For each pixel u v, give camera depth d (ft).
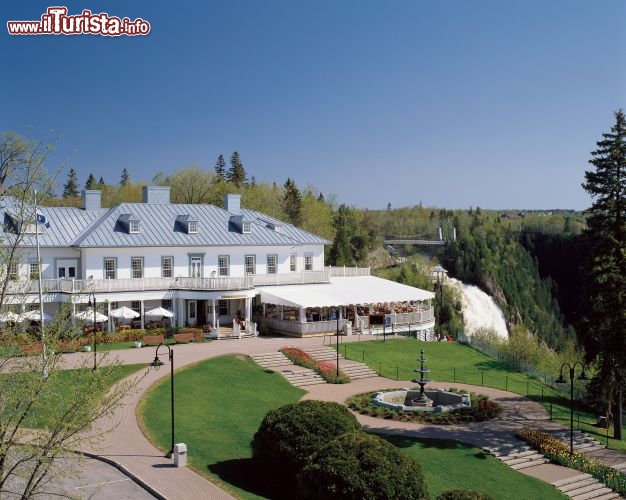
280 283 212.84
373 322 211.00
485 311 426.10
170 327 190.60
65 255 187.32
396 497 69.41
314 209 393.50
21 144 61.77
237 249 211.61
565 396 164.55
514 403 149.18
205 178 364.17
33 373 60.08
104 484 82.79
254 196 376.07
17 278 63.77
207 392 129.80
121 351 157.99
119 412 111.65
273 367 156.56
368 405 135.03
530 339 271.90
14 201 65.00
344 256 355.97
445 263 489.67
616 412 137.69
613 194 153.28
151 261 195.72
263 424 86.02
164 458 93.09
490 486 98.58
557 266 528.22
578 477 107.86
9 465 70.23
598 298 150.10
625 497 104.63
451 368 177.68
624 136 153.28
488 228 589.32
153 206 214.07
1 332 62.80
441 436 120.16
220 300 205.46
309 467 73.15
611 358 137.08
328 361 168.45
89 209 209.26
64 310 65.26
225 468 91.30
